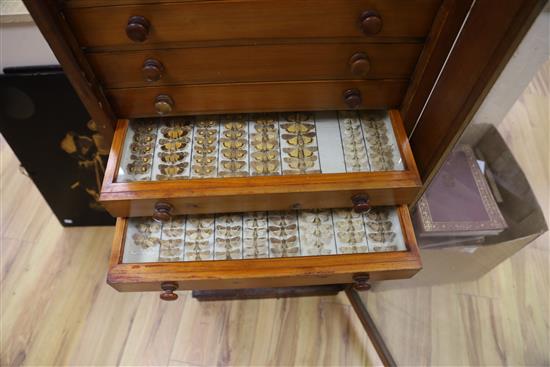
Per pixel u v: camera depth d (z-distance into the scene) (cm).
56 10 64
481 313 115
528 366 108
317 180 82
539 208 97
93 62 74
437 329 116
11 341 123
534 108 99
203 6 65
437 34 71
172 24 68
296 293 128
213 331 126
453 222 102
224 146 90
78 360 121
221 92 82
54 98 100
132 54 73
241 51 74
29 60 98
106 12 66
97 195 130
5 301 129
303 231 95
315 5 66
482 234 103
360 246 92
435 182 106
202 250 92
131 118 89
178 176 85
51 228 143
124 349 122
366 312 122
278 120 95
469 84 68
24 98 100
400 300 122
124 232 88
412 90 82
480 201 105
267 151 90
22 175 152
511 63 73
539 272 112
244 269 85
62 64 70
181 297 132
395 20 70
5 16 86
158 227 95
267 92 83
